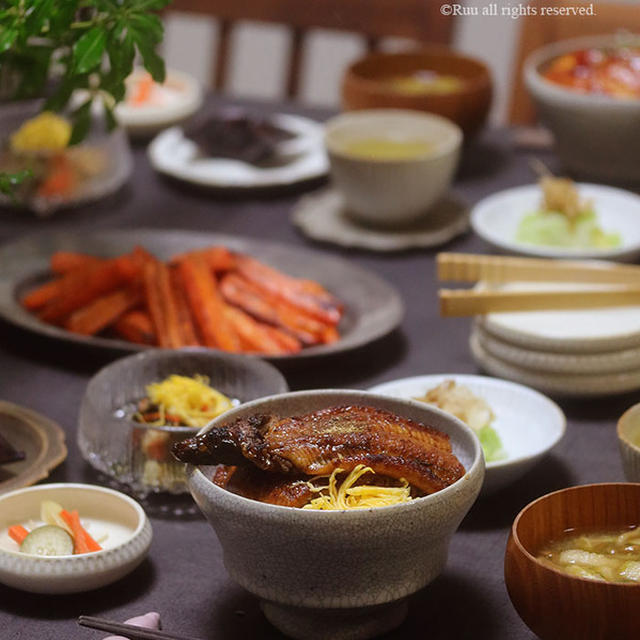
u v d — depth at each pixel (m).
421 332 1.71
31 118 1.97
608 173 2.01
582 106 1.95
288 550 1.29
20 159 1.90
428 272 1.83
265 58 3.38
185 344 1.64
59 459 1.47
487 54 2.97
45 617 1.36
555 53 2.08
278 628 1.35
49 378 1.62
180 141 2.07
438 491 1.32
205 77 3.44
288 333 1.66
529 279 1.66
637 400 1.61
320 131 2.12
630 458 1.41
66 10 1.47
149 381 1.54
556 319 1.63
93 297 1.68
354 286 1.74
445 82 2.12
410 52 2.13
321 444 1.33
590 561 1.32
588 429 1.57
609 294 1.60
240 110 2.20
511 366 1.60
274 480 1.33
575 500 1.34
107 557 1.36
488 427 1.50
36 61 1.59
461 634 1.35
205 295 1.66
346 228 1.90
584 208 1.82
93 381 1.50
